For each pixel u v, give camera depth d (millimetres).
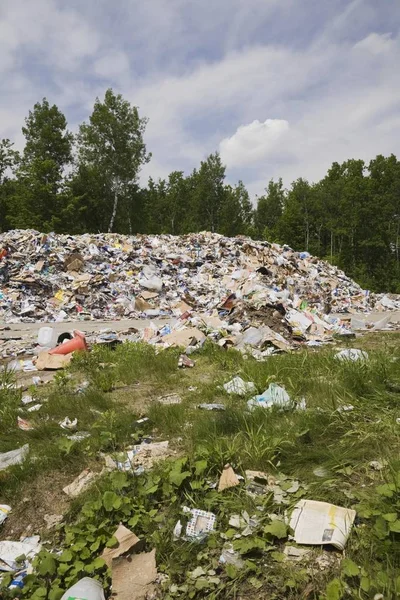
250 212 66812
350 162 61125
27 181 39875
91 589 2391
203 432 4121
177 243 23625
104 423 4547
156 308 17281
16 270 18312
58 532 3018
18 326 14031
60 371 6707
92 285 18156
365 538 2572
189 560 2629
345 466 3385
